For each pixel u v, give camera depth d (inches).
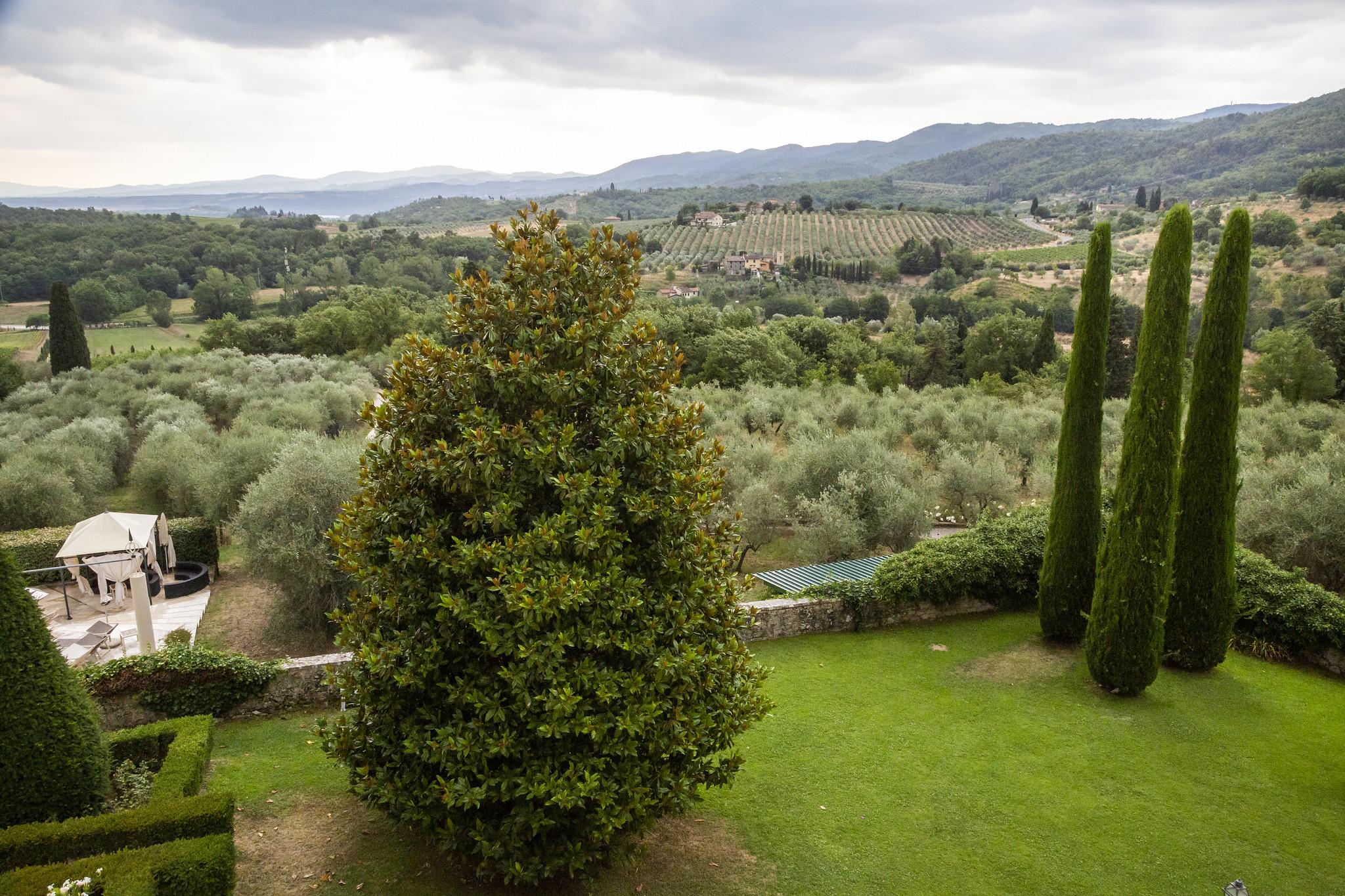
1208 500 513.3
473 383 298.0
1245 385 2113.7
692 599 306.8
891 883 322.7
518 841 273.3
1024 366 2746.1
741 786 392.2
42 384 1642.5
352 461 711.7
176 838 283.6
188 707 438.6
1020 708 482.9
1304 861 341.7
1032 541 679.7
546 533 274.7
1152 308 464.1
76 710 304.3
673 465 314.5
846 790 390.6
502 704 278.1
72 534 695.1
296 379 1955.0
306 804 358.0
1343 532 674.8
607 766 277.7
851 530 796.6
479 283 313.1
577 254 322.3
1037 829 362.3
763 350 2402.8
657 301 3415.4
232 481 893.8
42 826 275.7
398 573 293.1
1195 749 434.3
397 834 334.3
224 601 789.9
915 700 495.8
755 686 342.6
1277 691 507.5
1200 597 520.4
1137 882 327.9
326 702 470.6
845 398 1614.2
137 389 1667.1
